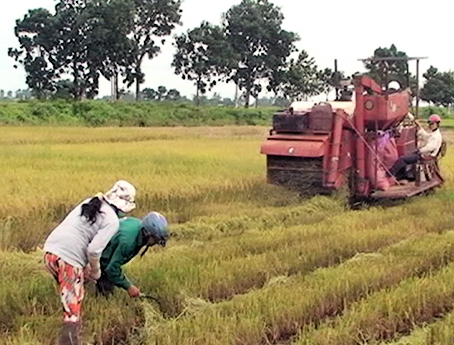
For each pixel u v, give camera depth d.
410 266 10.04
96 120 55.00
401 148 17.55
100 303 7.95
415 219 14.04
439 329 7.29
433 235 12.34
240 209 14.72
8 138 33.19
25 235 11.80
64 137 35.31
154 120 59.06
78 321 6.99
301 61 76.31
